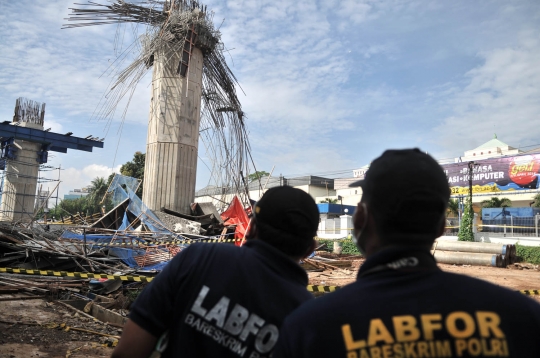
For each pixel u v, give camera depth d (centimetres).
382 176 122
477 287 114
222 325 161
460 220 3047
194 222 1470
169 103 1673
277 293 167
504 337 104
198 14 1698
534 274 1709
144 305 168
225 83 1781
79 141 2969
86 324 618
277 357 114
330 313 111
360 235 133
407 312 108
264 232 181
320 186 6384
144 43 1609
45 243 1062
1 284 811
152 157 1672
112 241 1144
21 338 521
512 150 5672
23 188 2739
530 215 2906
